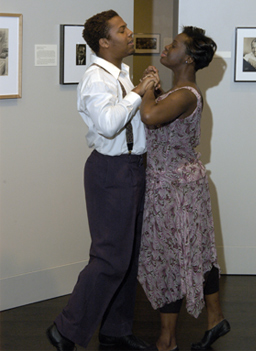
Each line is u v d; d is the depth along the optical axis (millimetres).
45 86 3508
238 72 3861
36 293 3643
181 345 3020
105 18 2627
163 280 2801
